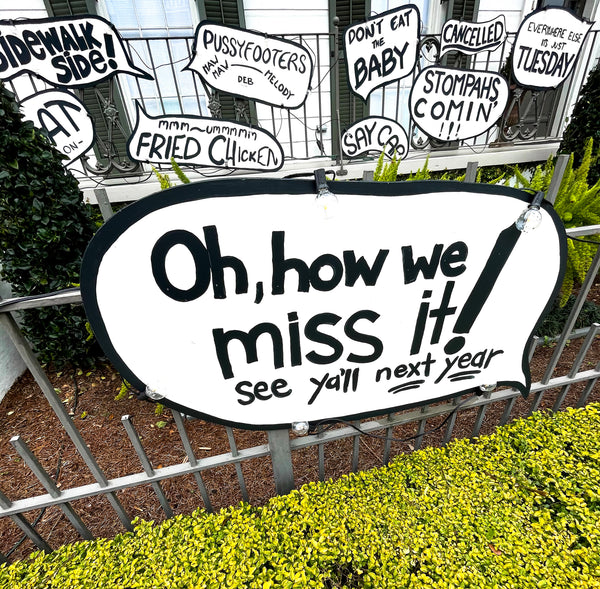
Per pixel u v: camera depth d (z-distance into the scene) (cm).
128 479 143
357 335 130
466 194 114
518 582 125
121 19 374
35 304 104
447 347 145
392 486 160
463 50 350
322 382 138
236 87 315
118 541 148
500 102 379
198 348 119
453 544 136
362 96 335
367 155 400
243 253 105
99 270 99
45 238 237
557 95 491
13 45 266
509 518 144
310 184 99
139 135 314
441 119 368
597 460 166
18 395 277
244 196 98
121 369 116
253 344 122
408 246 117
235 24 391
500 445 177
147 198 93
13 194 223
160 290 106
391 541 138
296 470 193
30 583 134
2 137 209
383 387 147
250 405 136
